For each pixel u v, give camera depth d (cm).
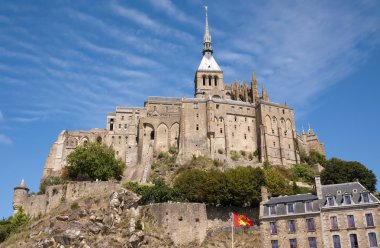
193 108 17438
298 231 8225
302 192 11556
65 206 10500
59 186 11225
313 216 8244
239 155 16925
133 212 9956
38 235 9400
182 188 11138
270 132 17288
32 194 12275
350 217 8056
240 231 9450
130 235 9056
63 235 8975
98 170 13912
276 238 8312
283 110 17962
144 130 17462
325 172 13512
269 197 9425
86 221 9412
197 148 16738
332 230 8044
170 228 9612
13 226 10706
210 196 10369
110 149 15862
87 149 14662
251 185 10656
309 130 19125
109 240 8962
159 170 15875
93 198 10169
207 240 9512
